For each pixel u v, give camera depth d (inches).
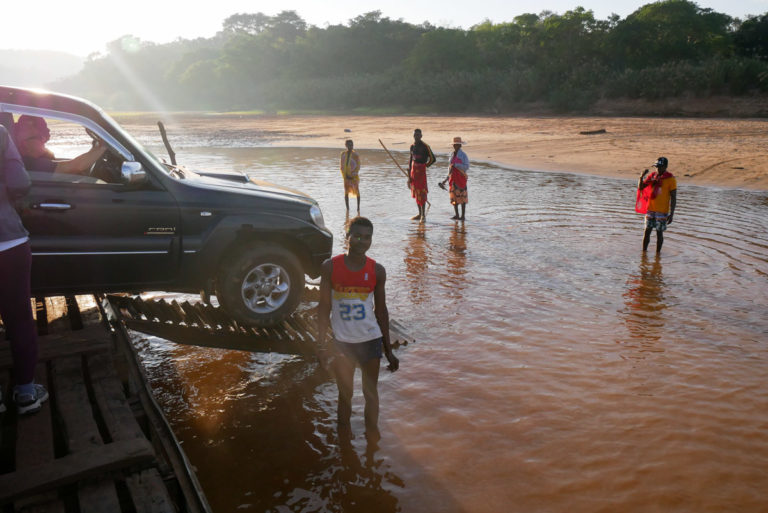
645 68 2351.1
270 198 195.0
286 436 156.7
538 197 519.5
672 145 942.4
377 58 4217.5
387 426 159.9
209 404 174.1
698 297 255.1
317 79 3799.2
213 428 160.9
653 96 2087.8
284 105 3479.3
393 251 337.7
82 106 169.2
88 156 171.0
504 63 3063.5
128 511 116.8
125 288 175.8
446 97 2674.7
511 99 2482.8
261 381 189.5
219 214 183.9
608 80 2231.8
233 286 185.9
